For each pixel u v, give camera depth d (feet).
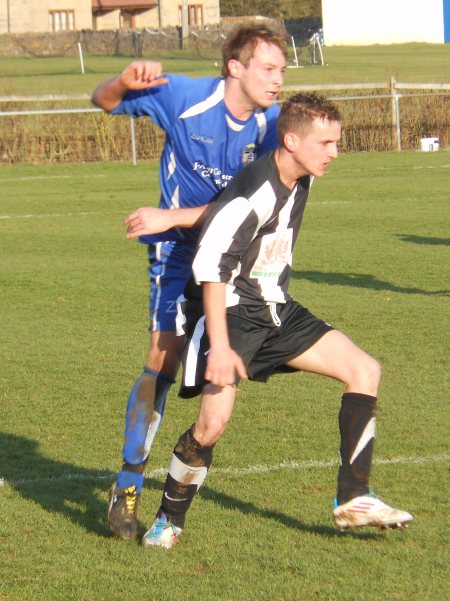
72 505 44.86
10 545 40.19
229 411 38.06
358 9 609.42
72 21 591.78
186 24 510.17
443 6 613.93
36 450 52.70
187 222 38.70
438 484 46.47
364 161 220.23
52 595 35.58
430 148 237.25
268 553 39.11
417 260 112.88
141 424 41.16
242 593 35.55
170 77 40.70
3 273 108.27
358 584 36.19
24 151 225.97
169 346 41.52
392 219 144.25
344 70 426.10
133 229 38.78
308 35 500.33
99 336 79.66
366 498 38.37
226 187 37.73
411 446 52.03
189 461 38.93
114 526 40.63
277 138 38.55
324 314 86.07
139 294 96.73
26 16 579.48
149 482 47.67
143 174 205.16
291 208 37.88
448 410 58.65
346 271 107.14
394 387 63.77
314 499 45.01
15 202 168.55
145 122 229.45
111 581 36.70
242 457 50.67
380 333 78.89
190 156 40.42
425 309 87.71
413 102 242.78
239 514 43.19
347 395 38.93
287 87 244.01
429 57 504.43
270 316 38.63
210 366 35.65
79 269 110.52
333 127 36.60
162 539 39.68
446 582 36.35
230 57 39.22
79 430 56.13
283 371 40.27
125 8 611.06
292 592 35.63
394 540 40.27
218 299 36.27
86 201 168.35
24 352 74.43
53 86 366.02
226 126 39.88
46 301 93.91
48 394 63.26
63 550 39.73
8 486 47.24
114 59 495.41
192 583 36.47
